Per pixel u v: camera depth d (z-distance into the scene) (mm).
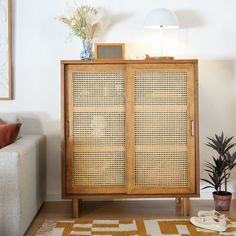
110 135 3289
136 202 3771
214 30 3807
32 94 3775
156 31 3795
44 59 3768
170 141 3287
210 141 3844
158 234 2859
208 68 3826
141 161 3287
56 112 3793
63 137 3244
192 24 3801
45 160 3752
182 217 3270
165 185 3299
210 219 3029
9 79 3732
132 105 3252
